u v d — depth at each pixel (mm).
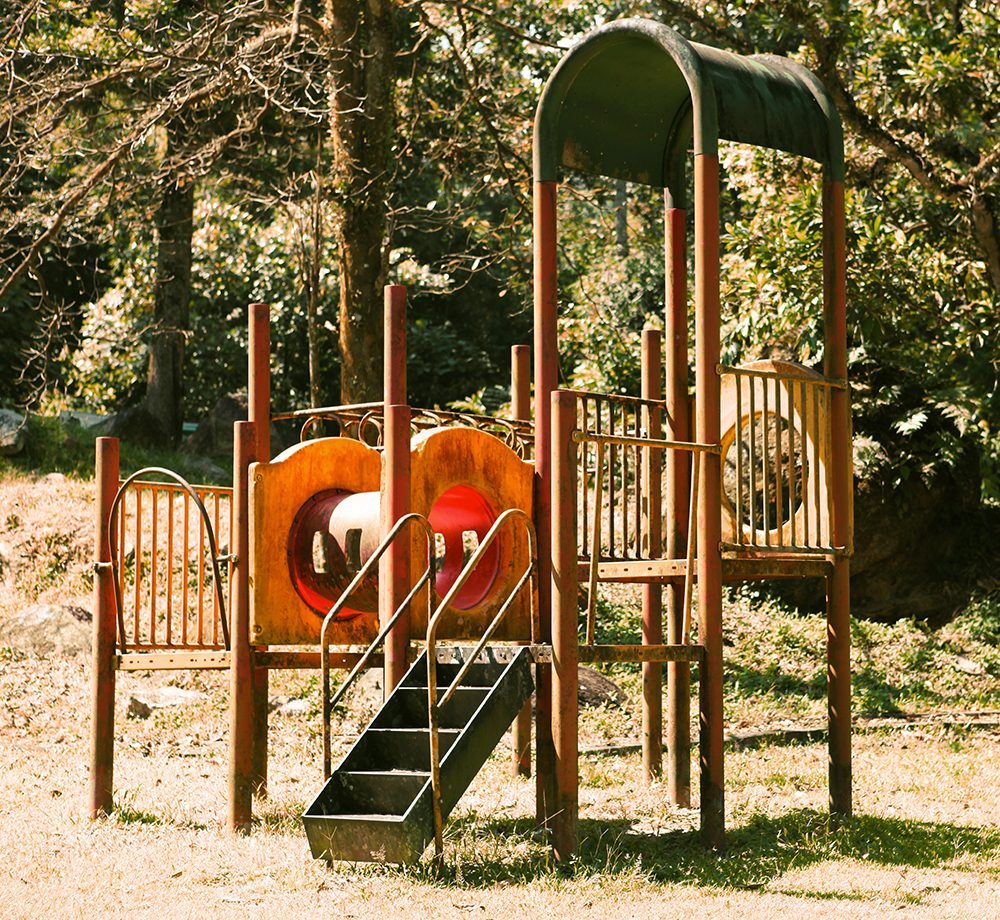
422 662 7348
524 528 8508
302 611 8016
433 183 27219
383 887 6207
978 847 7516
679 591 9109
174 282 23688
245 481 7836
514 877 6520
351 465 8477
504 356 29969
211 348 26734
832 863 7070
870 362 17938
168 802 8328
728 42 15875
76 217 17000
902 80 15875
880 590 17625
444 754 6738
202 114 20422
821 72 14664
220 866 6637
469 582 8438
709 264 7672
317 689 12484
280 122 20219
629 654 7238
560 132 8797
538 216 8430
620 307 23609
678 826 7992
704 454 7668
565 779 6910
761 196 17969
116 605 8156
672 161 9336
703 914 5852
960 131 14758
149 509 16641
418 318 29234
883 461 17344
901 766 10305
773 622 16328
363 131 15656
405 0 17094
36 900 5883
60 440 19312
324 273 24797
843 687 8383
